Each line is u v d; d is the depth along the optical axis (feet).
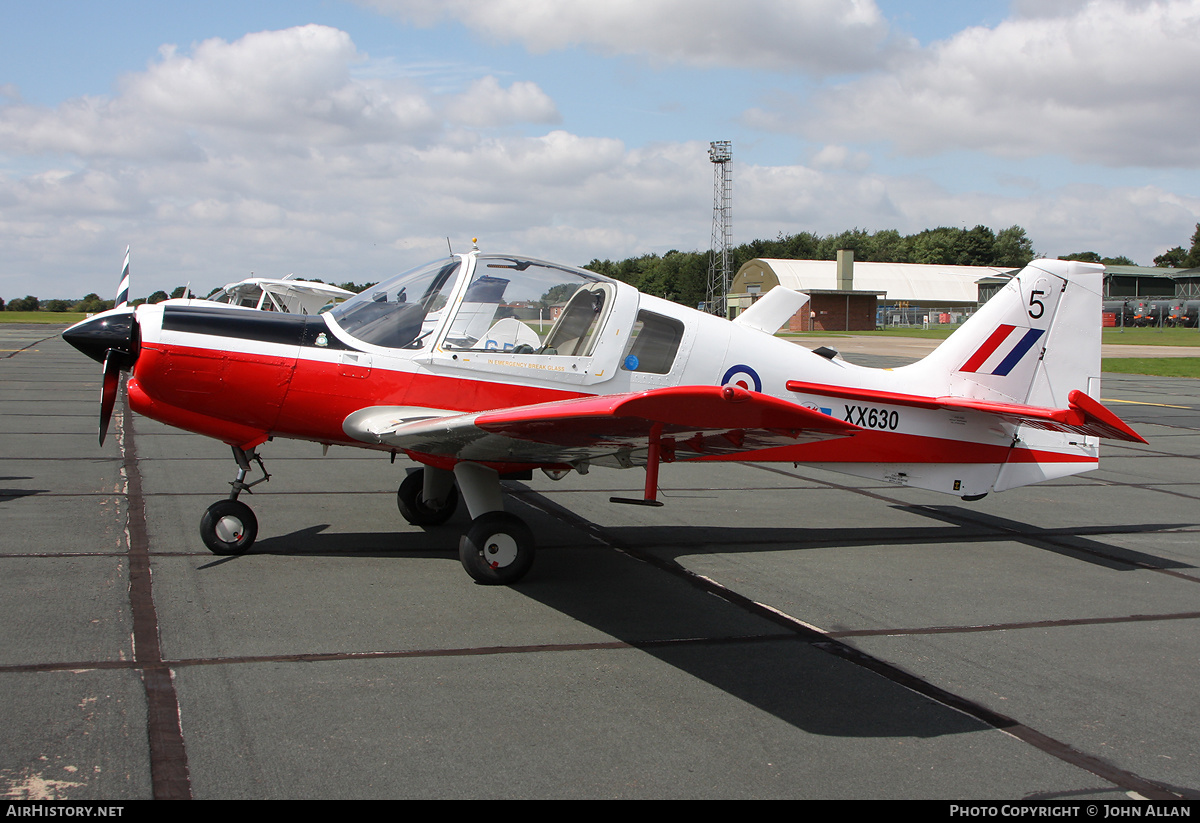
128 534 17.89
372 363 16.78
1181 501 25.70
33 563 15.55
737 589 15.84
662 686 11.34
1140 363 88.38
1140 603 15.71
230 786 8.41
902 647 13.14
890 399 19.40
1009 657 12.85
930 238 328.90
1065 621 14.60
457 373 17.11
